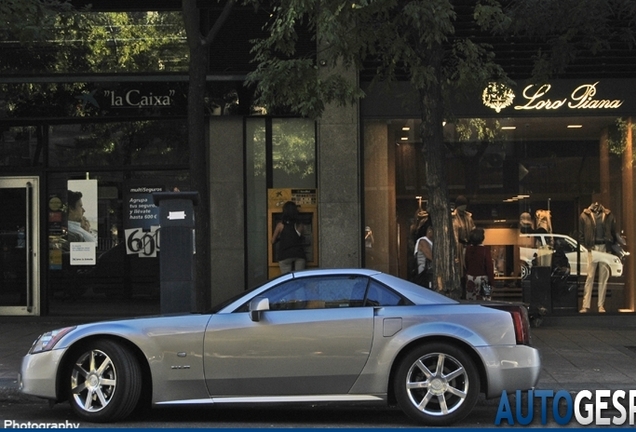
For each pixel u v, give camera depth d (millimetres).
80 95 22250
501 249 22594
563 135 22516
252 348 11828
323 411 13586
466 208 22547
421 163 22375
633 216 22562
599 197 22578
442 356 11773
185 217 15258
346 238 21797
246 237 22594
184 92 22172
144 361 12258
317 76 16656
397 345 11758
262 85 15961
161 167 22875
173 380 11844
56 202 23203
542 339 20172
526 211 22562
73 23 20656
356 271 12375
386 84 17531
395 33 15969
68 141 23109
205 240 16312
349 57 16406
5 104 22391
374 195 22438
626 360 17141
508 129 22531
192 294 15242
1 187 23312
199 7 21875
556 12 17578
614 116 22391
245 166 22609
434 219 15859
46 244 23141
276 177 22656
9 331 21250
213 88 22047
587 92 22125
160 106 22234
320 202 21859
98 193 23109
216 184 22500
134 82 22188
